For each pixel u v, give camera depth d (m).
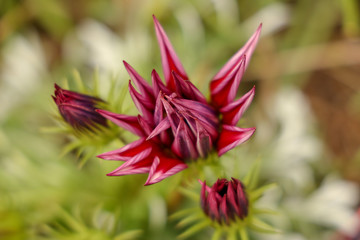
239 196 0.24
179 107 0.23
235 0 0.36
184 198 0.31
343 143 0.37
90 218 0.31
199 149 0.23
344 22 0.38
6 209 0.29
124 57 0.34
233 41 0.36
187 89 0.23
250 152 0.34
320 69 0.38
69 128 0.25
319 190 0.33
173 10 0.35
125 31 0.37
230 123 0.23
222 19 0.36
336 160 0.37
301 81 0.38
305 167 0.34
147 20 0.35
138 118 0.23
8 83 0.35
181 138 0.23
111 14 0.37
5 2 0.37
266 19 0.37
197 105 0.23
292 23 0.37
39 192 0.32
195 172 0.24
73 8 0.38
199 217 0.25
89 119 0.25
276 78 0.37
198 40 0.35
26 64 0.36
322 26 0.37
